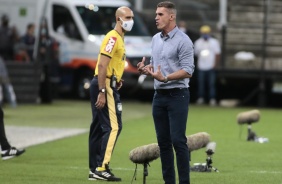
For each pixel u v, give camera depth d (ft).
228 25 228.43
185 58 90.48
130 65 221.46
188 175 90.63
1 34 226.79
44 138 149.38
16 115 188.96
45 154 127.95
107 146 102.53
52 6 230.07
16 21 232.32
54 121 178.19
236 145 140.56
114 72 102.99
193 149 102.01
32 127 166.50
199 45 222.28
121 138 148.25
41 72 219.61
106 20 227.61
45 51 220.84
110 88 102.83
